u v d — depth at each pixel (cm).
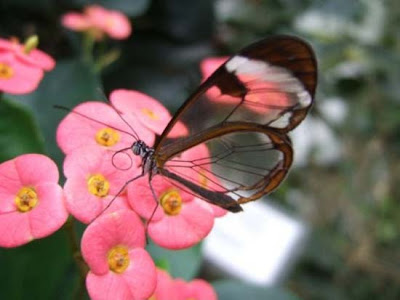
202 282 12
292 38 9
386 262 27
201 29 22
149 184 10
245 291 14
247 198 10
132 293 9
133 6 20
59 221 9
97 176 9
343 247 27
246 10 25
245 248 17
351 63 25
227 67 9
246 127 10
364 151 28
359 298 25
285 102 10
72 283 13
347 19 23
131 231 9
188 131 10
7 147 12
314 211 28
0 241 9
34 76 12
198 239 10
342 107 29
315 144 28
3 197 9
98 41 21
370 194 29
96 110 10
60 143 10
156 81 22
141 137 10
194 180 10
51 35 22
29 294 13
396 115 26
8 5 21
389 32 26
